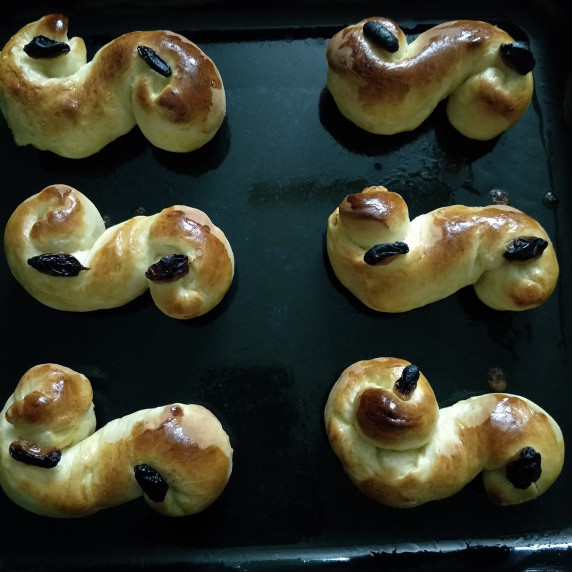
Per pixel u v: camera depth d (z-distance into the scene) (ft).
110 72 1.36
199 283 1.30
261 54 1.48
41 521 1.29
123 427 1.25
